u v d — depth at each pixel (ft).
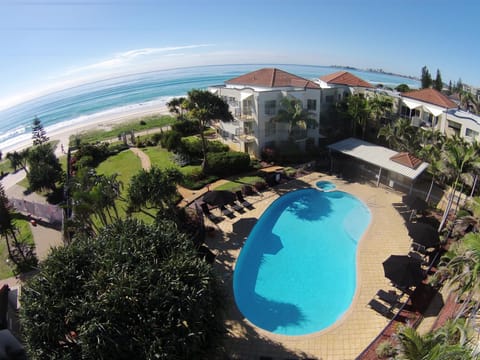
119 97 509.76
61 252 50.26
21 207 119.75
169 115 319.68
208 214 103.81
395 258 69.10
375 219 100.78
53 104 510.99
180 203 109.91
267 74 172.96
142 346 39.04
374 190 120.37
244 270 81.56
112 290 41.70
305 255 87.20
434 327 55.98
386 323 61.98
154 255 48.70
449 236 86.63
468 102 168.96
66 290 44.96
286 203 115.24
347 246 90.33
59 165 163.32
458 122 125.08
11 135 332.60
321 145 162.20
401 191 118.42
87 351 38.45
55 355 40.73
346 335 59.93
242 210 106.73
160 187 82.69
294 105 146.61
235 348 57.82
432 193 112.16
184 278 46.34
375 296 69.15
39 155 157.99
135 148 183.01
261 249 90.12
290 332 62.69
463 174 92.84
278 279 78.43
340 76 183.83
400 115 154.30
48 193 144.46
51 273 46.57
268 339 59.88
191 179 127.13
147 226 57.26
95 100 499.92
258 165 144.25
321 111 166.30
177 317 42.06
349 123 165.68
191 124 192.85
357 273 76.95
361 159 124.88
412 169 110.73
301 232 97.81
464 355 34.60
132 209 86.48
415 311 63.41
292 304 70.44
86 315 40.88
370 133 167.63
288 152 147.54
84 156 163.63
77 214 77.30
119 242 50.37
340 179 131.13
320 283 76.69
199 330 42.75
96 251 50.24
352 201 114.93
